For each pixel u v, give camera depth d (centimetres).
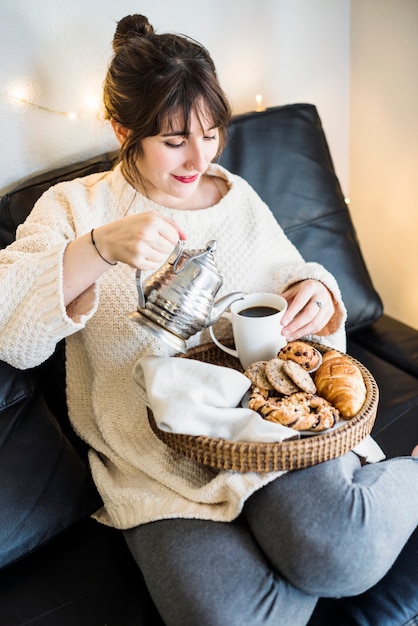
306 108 155
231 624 85
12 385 113
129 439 115
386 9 158
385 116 171
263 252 130
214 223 127
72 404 123
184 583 88
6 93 132
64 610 98
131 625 95
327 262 151
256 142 146
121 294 117
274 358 107
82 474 114
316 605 98
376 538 90
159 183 115
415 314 184
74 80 139
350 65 177
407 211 174
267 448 91
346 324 153
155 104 103
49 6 131
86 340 120
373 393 102
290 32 165
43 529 107
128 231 98
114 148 149
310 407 98
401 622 94
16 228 127
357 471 101
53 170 136
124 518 104
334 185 156
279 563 90
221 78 161
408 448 121
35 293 103
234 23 157
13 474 107
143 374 106
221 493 97
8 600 100
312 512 90
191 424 94
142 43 105
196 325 97
